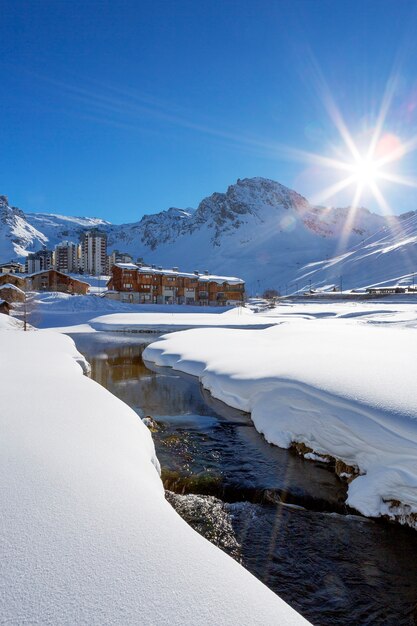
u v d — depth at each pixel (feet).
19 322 123.44
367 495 23.43
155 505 14.76
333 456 28.91
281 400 36.32
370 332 81.66
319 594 17.21
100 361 79.56
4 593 9.28
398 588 17.62
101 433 22.79
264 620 9.16
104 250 534.37
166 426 39.29
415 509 21.36
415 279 457.27
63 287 251.19
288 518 23.03
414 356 42.98
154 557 11.25
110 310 192.34
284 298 387.55
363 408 26.89
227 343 77.05
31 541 11.43
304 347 58.03
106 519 13.07
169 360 72.95
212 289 277.85
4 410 25.48
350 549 20.20
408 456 22.54
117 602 9.27
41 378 36.91
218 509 23.98
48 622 8.49
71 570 10.28
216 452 32.78
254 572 18.51
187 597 9.71
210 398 49.62
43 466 16.72
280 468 29.63
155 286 257.75
